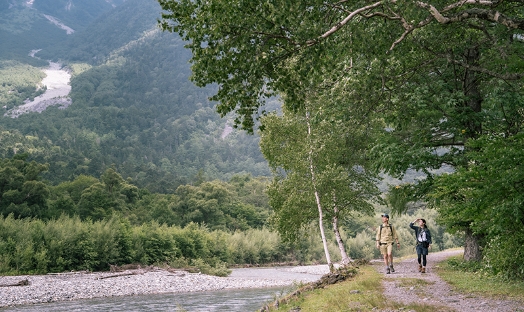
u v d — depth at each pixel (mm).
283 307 11250
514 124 14461
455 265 17531
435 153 16828
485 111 16000
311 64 9648
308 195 23453
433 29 12211
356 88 12320
